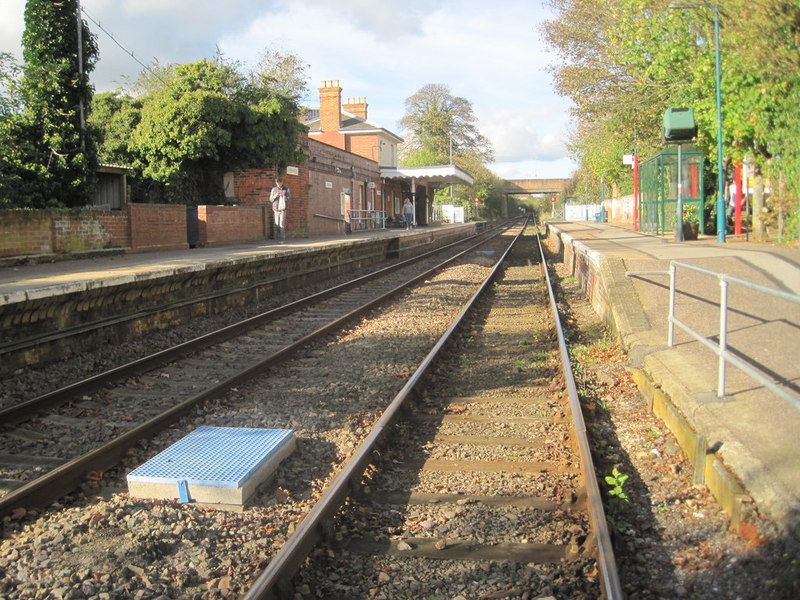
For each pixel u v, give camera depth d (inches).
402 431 267.1
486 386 339.6
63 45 637.3
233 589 156.9
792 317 340.8
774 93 470.6
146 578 160.9
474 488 214.7
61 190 639.1
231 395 316.8
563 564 167.0
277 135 979.9
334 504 191.0
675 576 160.1
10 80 611.5
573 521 189.3
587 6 1034.1
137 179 920.3
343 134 1923.0
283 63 1338.6
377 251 1103.6
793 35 407.8
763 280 412.2
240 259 591.2
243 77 1043.9
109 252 618.8
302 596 154.8
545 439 257.3
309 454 243.0
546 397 315.9
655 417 276.5
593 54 1061.8
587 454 215.8
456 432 269.6
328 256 846.5
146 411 293.9
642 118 1058.1
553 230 1483.8
